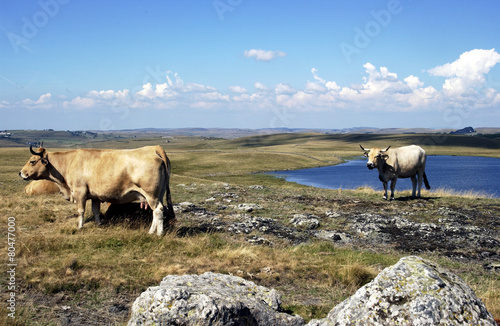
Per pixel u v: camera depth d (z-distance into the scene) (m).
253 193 20.50
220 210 15.70
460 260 10.58
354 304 4.33
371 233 12.91
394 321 4.04
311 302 7.05
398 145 173.38
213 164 76.94
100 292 6.78
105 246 9.26
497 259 10.67
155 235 10.28
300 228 13.34
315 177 63.22
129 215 11.89
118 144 161.25
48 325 5.55
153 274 7.64
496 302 6.97
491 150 149.75
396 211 16.42
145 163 10.74
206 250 9.56
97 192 11.16
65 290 6.74
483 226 14.15
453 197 21.12
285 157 96.12
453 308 4.08
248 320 4.76
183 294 4.64
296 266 8.87
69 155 11.58
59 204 15.20
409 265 4.59
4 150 73.81
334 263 9.15
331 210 16.23
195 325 4.38
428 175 64.19
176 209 14.96
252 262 8.88
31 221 11.50
